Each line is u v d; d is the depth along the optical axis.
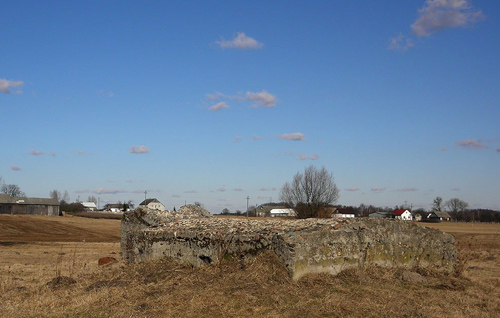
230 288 11.43
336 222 13.98
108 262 19.83
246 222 16.12
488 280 14.63
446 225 87.06
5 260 22.94
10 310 10.36
